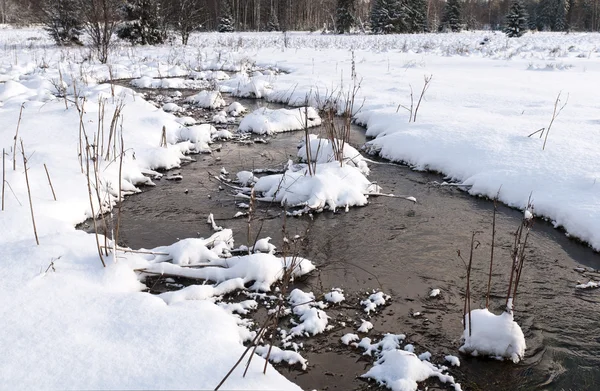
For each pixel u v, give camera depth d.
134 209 5.69
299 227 5.32
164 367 2.77
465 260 4.66
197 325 3.21
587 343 3.52
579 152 6.34
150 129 8.16
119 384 2.62
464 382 3.14
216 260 4.34
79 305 3.36
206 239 4.73
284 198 5.84
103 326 3.15
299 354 3.30
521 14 34.03
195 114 10.33
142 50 21.30
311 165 6.68
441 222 5.45
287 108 10.91
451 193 6.22
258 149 8.00
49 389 2.56
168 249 4.45
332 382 3.12
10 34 31.64
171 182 6.57
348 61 17.48
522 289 4.19
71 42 22.34
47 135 7.29
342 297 4.01
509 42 26.61
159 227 5.26
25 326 3.09
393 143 7.62
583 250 4.82
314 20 54.91
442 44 25.70
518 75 13.30
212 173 6.88
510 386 3.11
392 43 26.52
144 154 7.00
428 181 6.62
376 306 3.94
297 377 3.15
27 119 7.88
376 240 5.05
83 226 5.21
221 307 3.74
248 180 6.45
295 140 8.48
